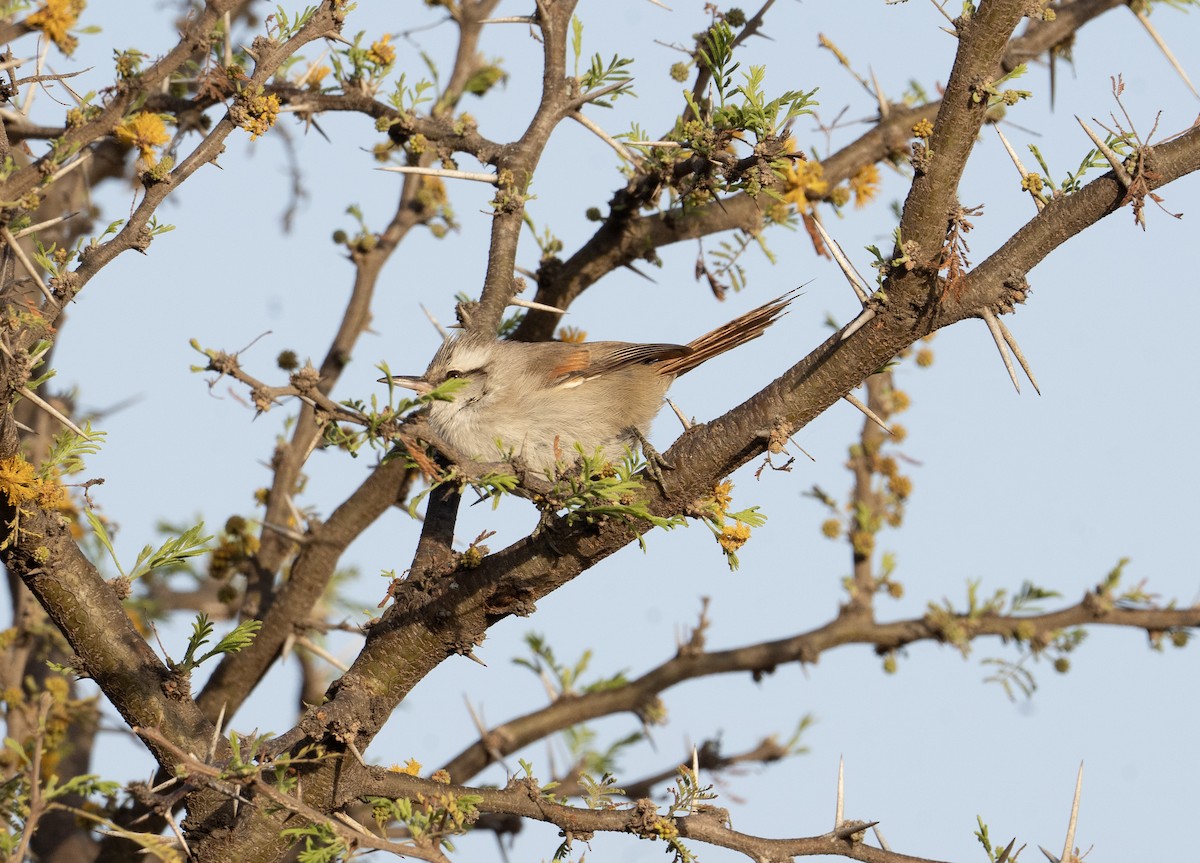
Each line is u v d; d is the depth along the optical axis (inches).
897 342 343.0
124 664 378.6
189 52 419.8
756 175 404.8
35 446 559.2
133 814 532.1
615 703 631.2
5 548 366.9
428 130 499.2
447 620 373.1
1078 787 350.9
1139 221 337.1
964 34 316.5
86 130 404.5
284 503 589.0
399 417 308.5
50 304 356.5
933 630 645.9
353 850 311.9
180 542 388.5
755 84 398.9
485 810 365.4
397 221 631.2
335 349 609.9
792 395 347.9
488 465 325.4
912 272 331.6
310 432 593.0
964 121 318.0
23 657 550.9
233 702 548.4
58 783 520.4
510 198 481.1
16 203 335.3
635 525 336.2
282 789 321.1
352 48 502.6
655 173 504.7
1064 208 340.2
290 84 521.3
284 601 546.9
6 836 322.3
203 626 380.5
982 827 350.6
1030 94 315.3
